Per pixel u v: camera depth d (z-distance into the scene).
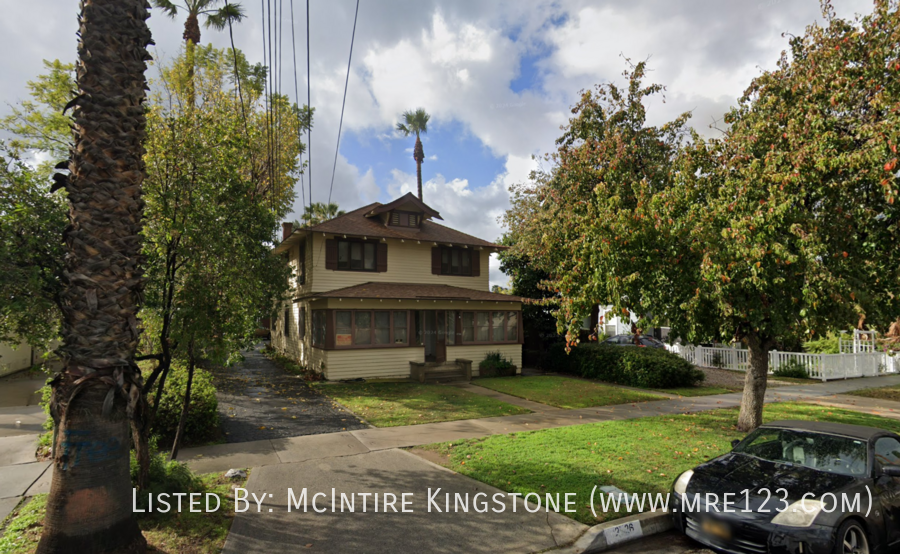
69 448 4.21
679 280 8.22
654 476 7.09
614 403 14.01
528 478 6.97
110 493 4.32
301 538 5.09
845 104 7.45
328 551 4.82
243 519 5.52
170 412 8.64
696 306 7.98
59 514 4.16
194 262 6.50
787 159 7.50
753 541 4.67
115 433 4.40
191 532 5.13
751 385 9.96
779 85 8.58
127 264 4.57
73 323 4.34
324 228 18.47
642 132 11.85
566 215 11.38
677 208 8.28
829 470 5.34
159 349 8.49
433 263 21.02
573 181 13.62
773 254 7.14
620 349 18.75
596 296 8.50
